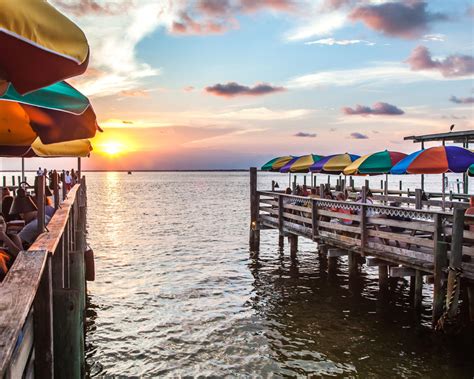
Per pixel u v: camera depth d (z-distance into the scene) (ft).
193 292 44.78
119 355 30.19
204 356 29.86
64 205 35.70
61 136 18.63
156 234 87.25
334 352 29.84
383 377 26.17
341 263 56.34
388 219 36.42
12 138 18.84
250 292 44.65
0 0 8.18
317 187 71.10
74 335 16.14
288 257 61.26
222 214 127.85
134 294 44.21
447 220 30.32
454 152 37.47
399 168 39.91
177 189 312.91
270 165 77.05
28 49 9.34
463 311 34.88
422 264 32.32
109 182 522.06
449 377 25.90
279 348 30.76
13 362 9.46
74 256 28.63
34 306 13.33
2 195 37.17
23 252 14.34
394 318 35.86
